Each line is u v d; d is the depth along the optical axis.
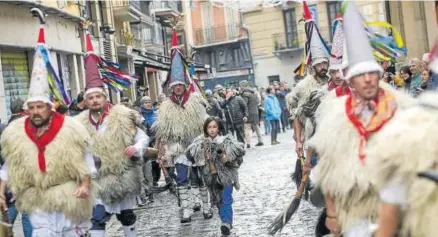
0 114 15.06
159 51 42.03
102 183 7.22
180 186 10.15
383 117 4.36
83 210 5.87
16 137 5.78
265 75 53.72
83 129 5.93
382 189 3.53
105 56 27.47
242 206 10.90
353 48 4.46
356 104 4.46
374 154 3.56
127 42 31.95
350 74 4.45
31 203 5.79
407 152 3.42
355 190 4.36
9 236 6.20
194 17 58.50
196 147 8.91
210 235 8.96
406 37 23.19
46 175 5.73
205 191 10.27
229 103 22.17
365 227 4.34
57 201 5.71
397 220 3.52
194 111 10.12
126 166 7.34
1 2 15.86
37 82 5.82
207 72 42.06
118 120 7.33
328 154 4.48
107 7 27.64
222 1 43.47
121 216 7.62
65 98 6.48
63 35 20.98
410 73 13.61
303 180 6.27
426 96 3.59
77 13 22.97
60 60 21.02
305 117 8.11
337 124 4.46
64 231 5.83
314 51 8.23
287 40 52.19
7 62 16.38
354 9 4.53
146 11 38.25
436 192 3.37
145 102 14.45
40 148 5.74
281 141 24.59
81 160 5.82
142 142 7.36
